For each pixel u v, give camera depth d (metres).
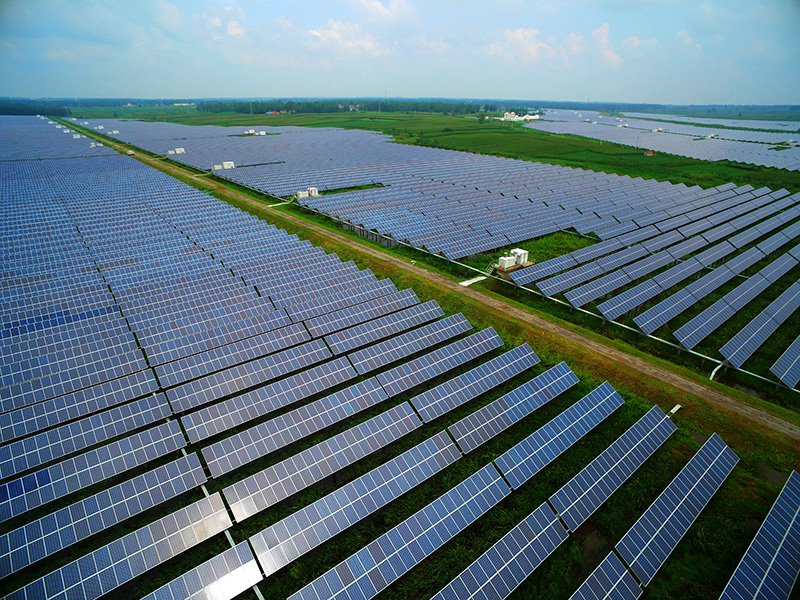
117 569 19.06
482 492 23.84
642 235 63.19
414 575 20.98
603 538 22.98
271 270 48.31
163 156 132.62
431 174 104.00
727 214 75.50
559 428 28.17
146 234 59.56
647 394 32.25
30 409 27.28
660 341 38.19
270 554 20.30
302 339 37.03
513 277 46.38
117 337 35.31
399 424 28.25
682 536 22.25
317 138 185.38
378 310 41.53
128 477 25.92
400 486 24.20
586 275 48.75
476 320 42.00
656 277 47.88
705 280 48.06
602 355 36.38
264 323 38.59
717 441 26.81
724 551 21.78
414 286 48.34
